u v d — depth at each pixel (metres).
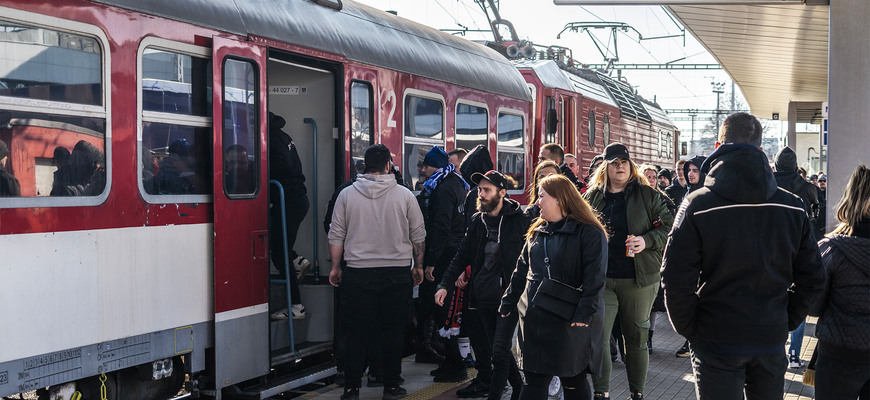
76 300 4.85
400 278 6.76
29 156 4.61
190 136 5.75
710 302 4.24
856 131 7.36
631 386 6.43
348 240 6.73
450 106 9.42
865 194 4.66
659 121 26.94
